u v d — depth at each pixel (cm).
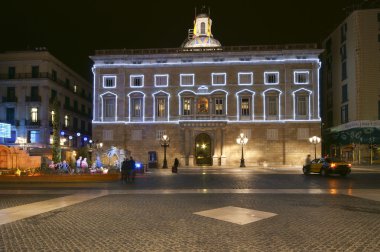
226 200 1617
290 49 5894
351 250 827
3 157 3741
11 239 941
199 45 6638
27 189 2211
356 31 6016
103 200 1652
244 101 5981
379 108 5900
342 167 3222
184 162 5866
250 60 5978
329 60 7375
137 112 6075
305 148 5825
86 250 838
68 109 7150
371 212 1293
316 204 1482
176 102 6012
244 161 5691
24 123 6325
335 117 7025
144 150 5978
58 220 1181
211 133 5941
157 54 6009
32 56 6419
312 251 821
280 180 2791
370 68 5944
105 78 6116
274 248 842
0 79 6425
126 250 835
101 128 6034
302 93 5875
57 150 3675
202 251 824
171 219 1177
